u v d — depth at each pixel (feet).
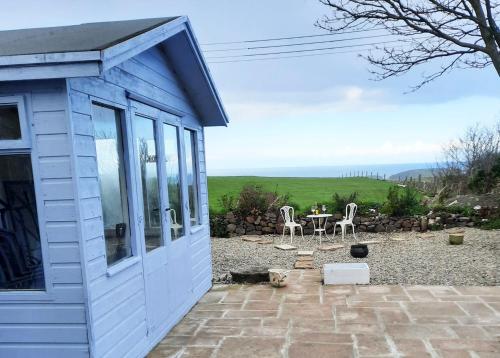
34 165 7.77
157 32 10.10
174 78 14.14
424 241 27.89
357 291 16.07
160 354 10.75
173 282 13.00
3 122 7.90
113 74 9.52
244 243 30.25
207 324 12.94
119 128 10.09
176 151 14.40
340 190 49.85
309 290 16.51
